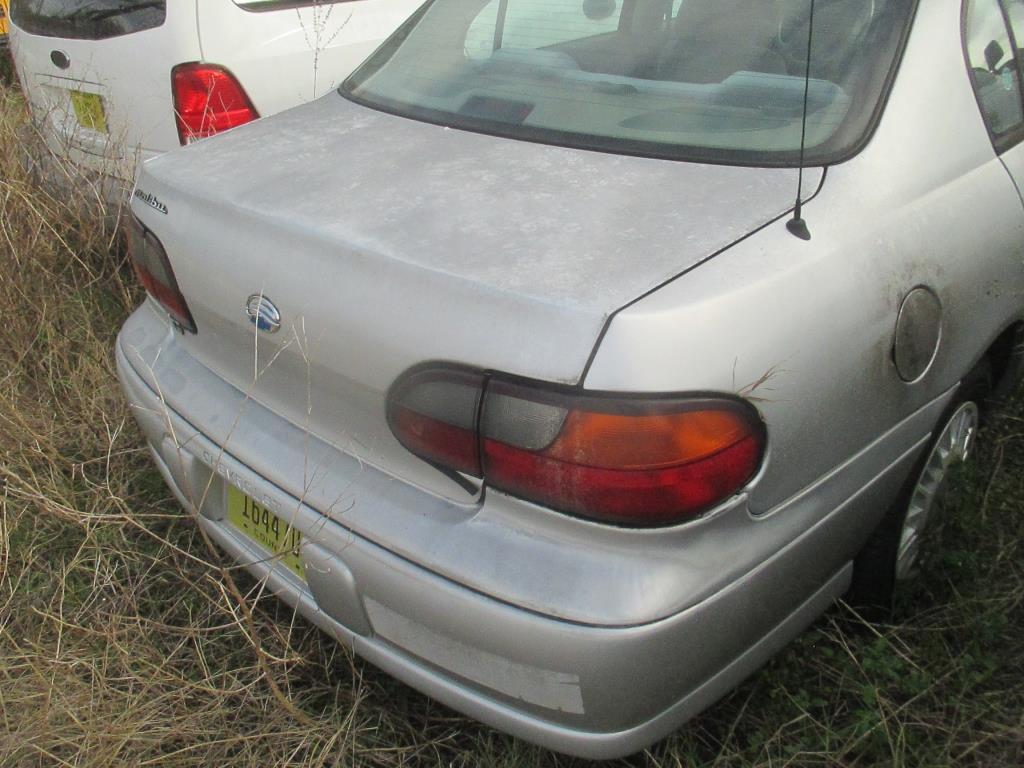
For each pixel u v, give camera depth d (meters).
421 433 1.69
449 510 1.73
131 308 3.46
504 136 2.18
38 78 4.16
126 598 2.43
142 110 3.71
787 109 2.05
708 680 1.77
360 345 1.75
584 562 1.60
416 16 2.74
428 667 1.82
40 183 3.74
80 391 3.12
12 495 2.75
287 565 2.08
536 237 1.76
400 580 1.73
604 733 1.69
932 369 2.02
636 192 1.89
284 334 1.89
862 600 2.31
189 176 2.18
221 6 3.58
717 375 1.58
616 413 1.53
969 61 2.25
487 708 1.75
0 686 2.25
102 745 2.05
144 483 2.90
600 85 2.24
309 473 1.91
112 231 3.71
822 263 1.76
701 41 2.23
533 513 1.64
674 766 2.00
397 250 1.76
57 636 2.38
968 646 2.22
